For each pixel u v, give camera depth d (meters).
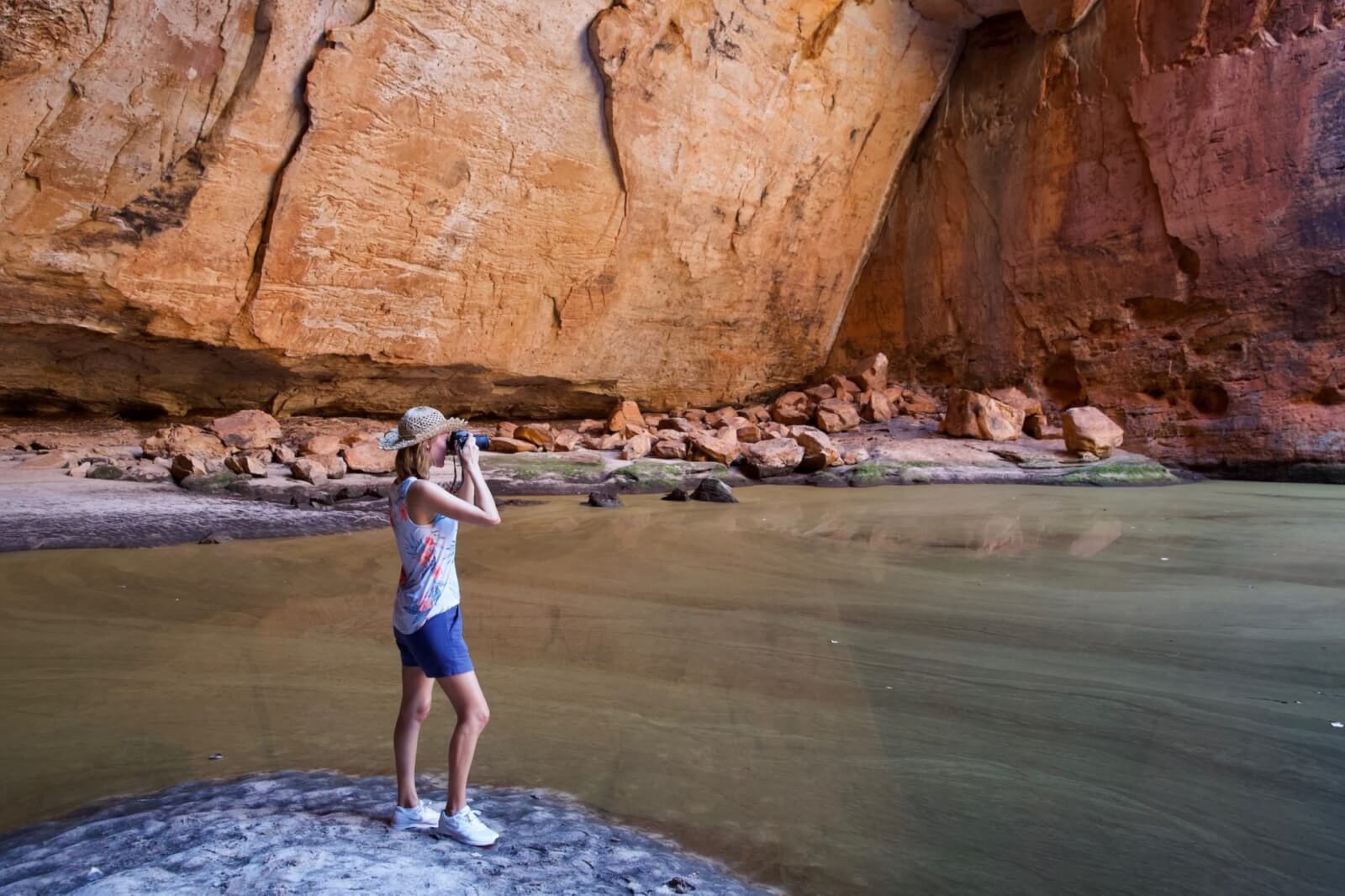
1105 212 16.23
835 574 7.12
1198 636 5.35
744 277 17.16
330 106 10.95
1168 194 15.41
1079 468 14.22
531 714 4.16
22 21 8.73
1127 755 3.74
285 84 10.64
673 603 6.20
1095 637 5.35
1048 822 3.18
